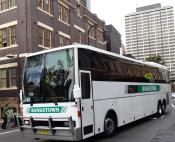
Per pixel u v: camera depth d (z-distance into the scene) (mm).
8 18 28203
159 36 98312
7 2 28531
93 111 11031
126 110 14047
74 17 36094
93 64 11406
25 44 26781
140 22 103062
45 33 29141
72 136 9992
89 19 41375
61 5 33062
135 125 15805
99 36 46531
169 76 22797
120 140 11523
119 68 13719
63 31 32875
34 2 27594
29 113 11062
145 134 12758
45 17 29266
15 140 12680
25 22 26953
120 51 61375
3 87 28219
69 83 10312
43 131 10555
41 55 11156
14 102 27031
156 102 18969
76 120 10070
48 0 30328
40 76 10992
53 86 10617
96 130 11156
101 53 12211
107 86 12297
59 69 10617
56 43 30953
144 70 17234
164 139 11344
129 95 14539
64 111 10258
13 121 18609
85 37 39594
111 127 12336
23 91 11359
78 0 38250
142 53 101625
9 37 28078
